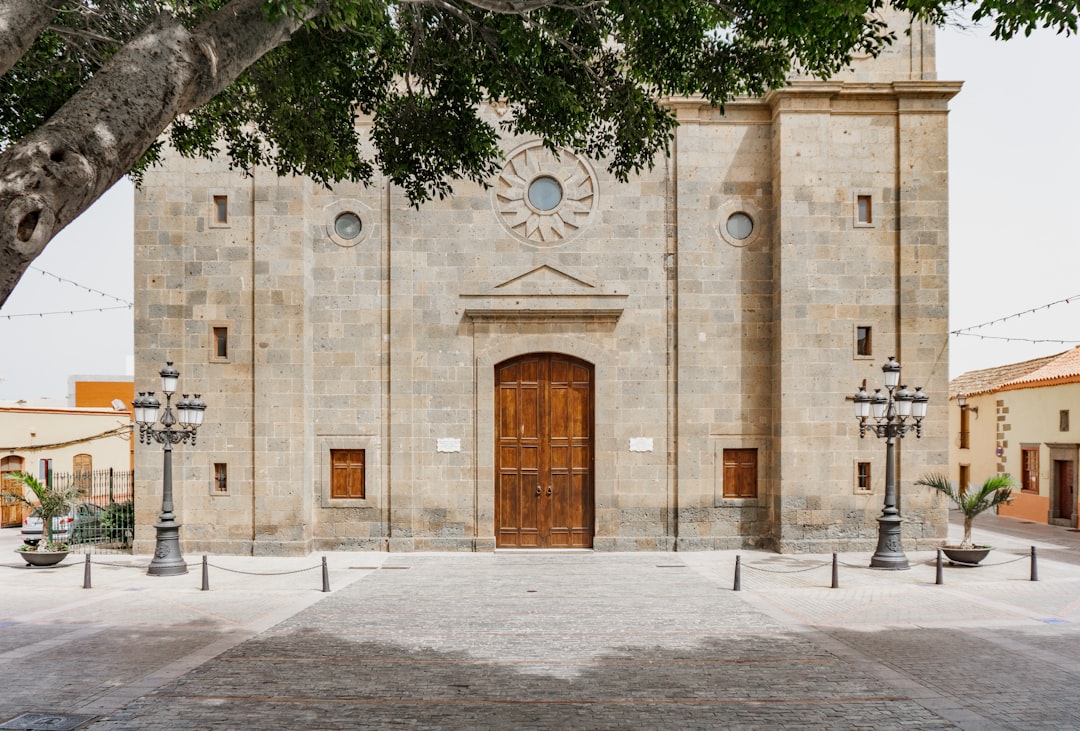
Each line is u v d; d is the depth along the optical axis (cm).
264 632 1083
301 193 1741
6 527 2458
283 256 1739
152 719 756
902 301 1739
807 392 1730
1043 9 735
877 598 1294
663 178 1805
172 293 1745
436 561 1652
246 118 1121
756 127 1806
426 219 1784
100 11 870
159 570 1498
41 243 500
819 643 1025
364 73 1100
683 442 1769
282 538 1714
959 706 793
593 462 1783
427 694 830
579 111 1052
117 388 3962
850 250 1747
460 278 1783
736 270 1792
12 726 737
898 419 1575
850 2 798
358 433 1767
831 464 1725
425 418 1772
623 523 1767
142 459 1741
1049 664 932
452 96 1095
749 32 937
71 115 538
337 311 1777
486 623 1136
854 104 1761
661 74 1051
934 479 1711
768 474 1778
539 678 884
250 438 1733
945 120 1752
